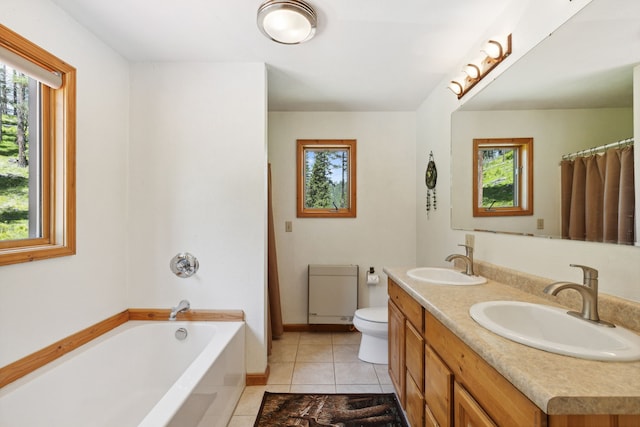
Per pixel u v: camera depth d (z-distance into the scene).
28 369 1.35
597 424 0.61
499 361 0.75
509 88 1.51
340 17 1.57
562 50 1.19
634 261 0.95
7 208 1.37
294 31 1.61
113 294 1.92
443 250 2.33
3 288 1.26
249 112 2.08
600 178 1.06
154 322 2.03
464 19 1.59
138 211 2.07
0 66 1.34
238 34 1.74
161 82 2.07
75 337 1.62
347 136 3.06
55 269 1.50
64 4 1.48
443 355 1.16
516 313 1.17
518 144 1.46
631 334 0.86
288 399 1.91
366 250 3.07
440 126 2.38
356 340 2.81
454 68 2.13
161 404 1.15
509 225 1.54
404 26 1.65
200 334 2.00
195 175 2.08
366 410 1.80
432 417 1.25
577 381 0.65
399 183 3.06
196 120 2.08
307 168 3.13
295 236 3.06
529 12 1.36
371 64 2.08
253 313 2.09
